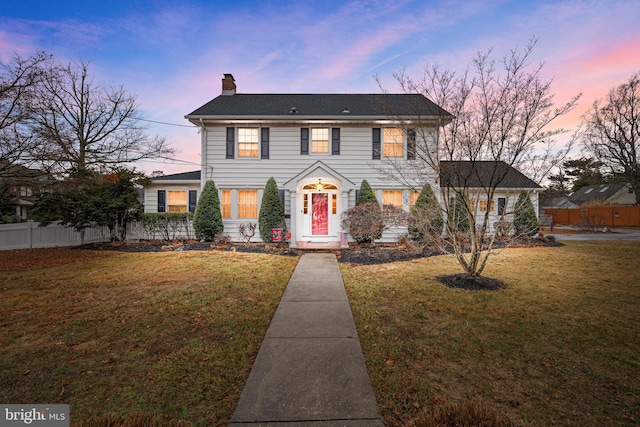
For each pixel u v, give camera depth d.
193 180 13.69
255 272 7.40
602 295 5.42
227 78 15.36
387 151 12.88
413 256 9.48
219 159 12.99
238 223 13.04
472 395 2.75
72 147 16.84
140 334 4.04
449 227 7.20
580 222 21.56
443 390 2.82
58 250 11.16
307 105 13.94
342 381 2.97
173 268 7.77
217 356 3.46
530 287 5.95
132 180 12.99
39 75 12.70
